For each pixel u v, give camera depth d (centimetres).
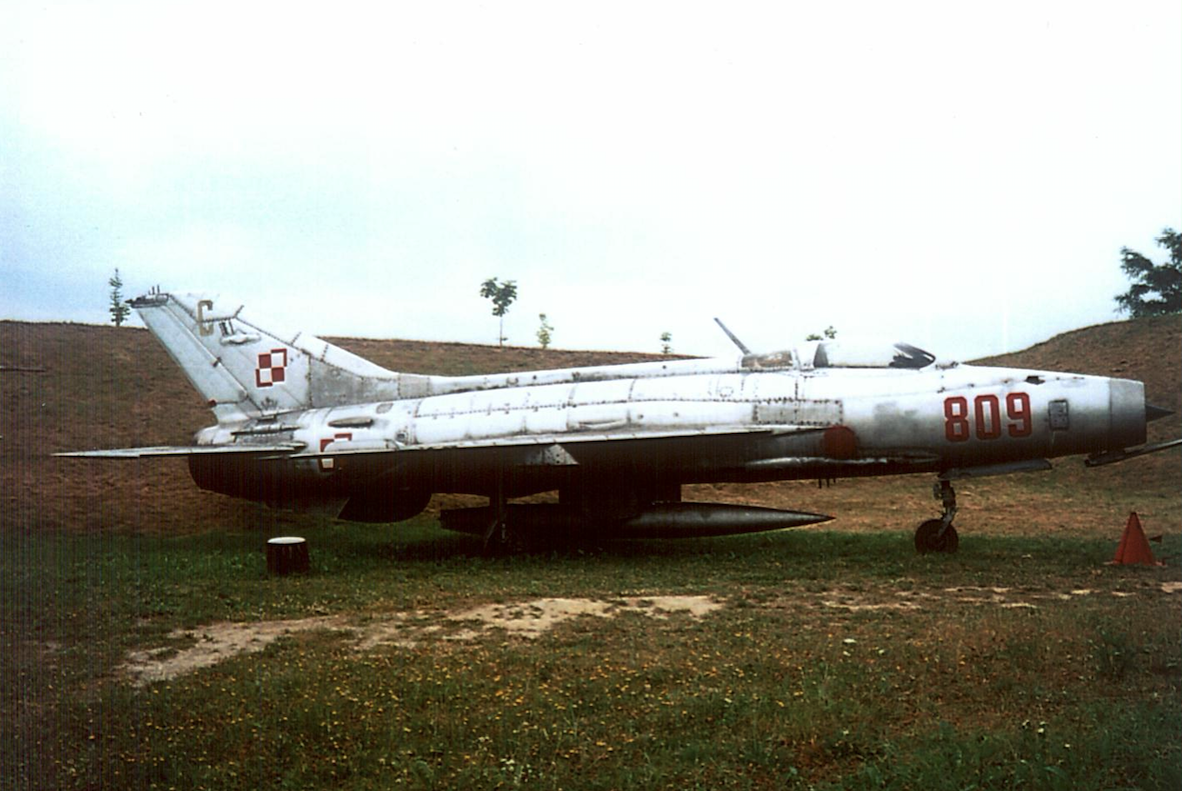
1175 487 2434
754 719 661
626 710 703
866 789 556
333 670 822
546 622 1053
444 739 653
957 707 693
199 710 728
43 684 829
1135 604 1062
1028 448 1521
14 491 2214
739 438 1603
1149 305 4684
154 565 1513
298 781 595
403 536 2006
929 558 1477
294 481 1847
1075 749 590
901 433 1546
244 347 1950
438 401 1812
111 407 2647
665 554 1623
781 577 1328
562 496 1755
